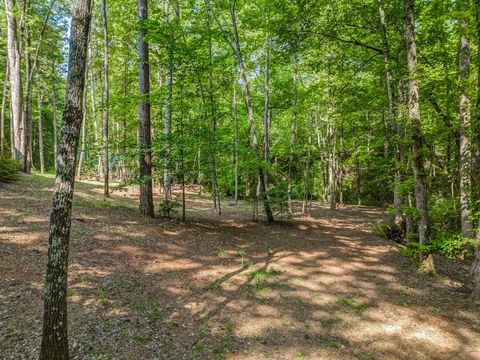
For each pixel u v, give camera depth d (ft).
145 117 36.37
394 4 34.24
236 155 46.21
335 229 46.21
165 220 36.83
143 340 14.71
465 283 25.88
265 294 21.65
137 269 22.43
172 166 39.14
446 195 53.98
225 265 26.21
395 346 16.60
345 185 100.53
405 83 38.52
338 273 26.91
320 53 44.93
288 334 17.12
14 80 56.54
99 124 88.43
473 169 26.09
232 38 49.80
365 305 21.02
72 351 12.95
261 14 46.75
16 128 57.52
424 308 20.89
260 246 33.06
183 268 24.27
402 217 53.26
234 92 59.06
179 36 35.06
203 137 36.63
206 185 87.04
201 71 38.04
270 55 50.85
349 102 50.26
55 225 10.66
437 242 25.27
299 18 36.19
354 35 39.47
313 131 96.22
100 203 40.29
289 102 61.00
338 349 16.11
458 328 18.54
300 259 29.91
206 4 41.70
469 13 20.90
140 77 36.35
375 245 37.83
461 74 28.35
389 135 35.70
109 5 55.26
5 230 23.61
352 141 59.52
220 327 17.04
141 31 35.68
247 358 14.75
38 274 18.63
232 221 44.04
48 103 92.94
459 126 27.94
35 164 113.39
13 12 55.26
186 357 14.16
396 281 25.64
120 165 74.23
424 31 33.37
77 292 17.66
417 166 27.14
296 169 93.45
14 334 13.24
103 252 23.88
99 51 68.44
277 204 46.06
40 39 55.06
